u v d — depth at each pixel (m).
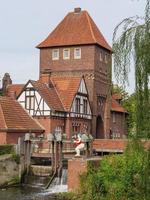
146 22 11.60
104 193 23.61
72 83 56.09
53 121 50.12
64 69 63.19
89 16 66.56
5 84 60.81
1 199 28.38
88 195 24.05
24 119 45.38
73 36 63.56
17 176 35.66
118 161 23.95
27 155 36.88
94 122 60.22
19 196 29.62
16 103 46.25
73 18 66.31
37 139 38.03
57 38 64.50
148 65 11.45
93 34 62.91
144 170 11.91
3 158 34.41
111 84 12.69
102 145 43.22
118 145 42.62
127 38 11.69
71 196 25.78
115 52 11.73
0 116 42.31
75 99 54.81
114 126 68.56
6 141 41.00
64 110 52.66
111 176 23.55
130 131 12.29
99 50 63.22
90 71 61.25
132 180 21.78
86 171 26.00
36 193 31.05
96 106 61.12
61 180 34.84
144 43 11.49
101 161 26.05
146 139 11.78
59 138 36.00
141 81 11.55
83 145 34.69
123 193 22.06
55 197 28.61
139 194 12.96
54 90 54.75
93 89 60.59
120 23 12.00
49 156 37.00
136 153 12.23
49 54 64.44
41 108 50.12
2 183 34.00
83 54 62.00
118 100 71.50
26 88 51.12
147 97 11.60
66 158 38.03
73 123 54.16
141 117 11.65
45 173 35.69
